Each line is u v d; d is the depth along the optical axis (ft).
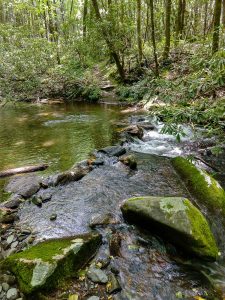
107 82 48.16
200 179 15.47
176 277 10.16
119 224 12.84
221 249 11.93
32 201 14.85
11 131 27.81
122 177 17.42
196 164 18.70
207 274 10.37
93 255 10.96
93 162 19.11
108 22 38.60
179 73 32.50
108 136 25.09
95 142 23.72
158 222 11.50
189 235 10.76
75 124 29.63
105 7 47.96
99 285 9.57
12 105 41.16
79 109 37.70
